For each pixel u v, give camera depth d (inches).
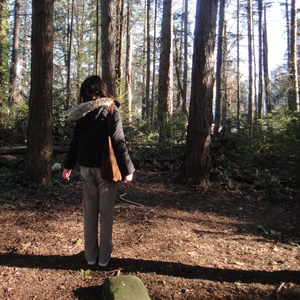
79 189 243.1
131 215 191.8
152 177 274.5
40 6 230.8
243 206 219.5
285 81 623.2
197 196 233.1
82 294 112.7
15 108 505.0
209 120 253.9
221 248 152.8
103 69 402.6
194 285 118.8
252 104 636.1
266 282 121.3
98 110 116.7
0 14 515.5
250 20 657.0
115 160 117.4
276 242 163.0
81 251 142.9
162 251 145.5
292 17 570.6
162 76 480.4
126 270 128.2
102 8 399.2
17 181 249.3
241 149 359.3
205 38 243.3
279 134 345.4
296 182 269.4
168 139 327.0
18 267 129.3
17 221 178.5
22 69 962.7
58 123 371.9
